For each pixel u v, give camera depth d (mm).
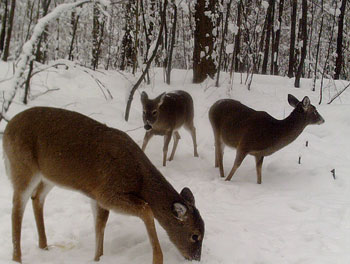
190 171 3869
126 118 4566
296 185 3500
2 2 8094
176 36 9430
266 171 3945
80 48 8648
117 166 2033
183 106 4211
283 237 2504
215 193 3299
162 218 2148
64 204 2801
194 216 2139
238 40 7293
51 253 2195
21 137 2037
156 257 2025
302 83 7113
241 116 3723
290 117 3631
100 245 2160
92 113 4285
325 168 3727
